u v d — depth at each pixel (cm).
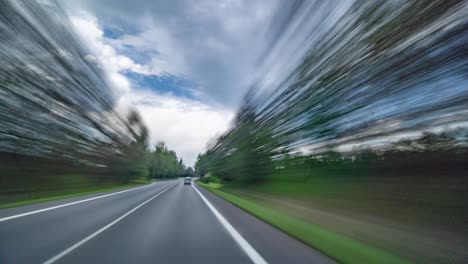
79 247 500
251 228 715
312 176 1917
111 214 954
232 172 3994
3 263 409
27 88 1622
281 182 2484
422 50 860
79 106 2516
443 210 817
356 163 1462
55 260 424
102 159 3422
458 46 754
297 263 418
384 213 955
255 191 2653
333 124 1561
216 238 589
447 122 903
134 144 5256
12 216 845
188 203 1409
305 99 1823
